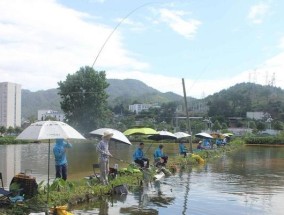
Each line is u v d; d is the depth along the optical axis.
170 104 120.81
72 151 43.69
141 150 20.19
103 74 87.75
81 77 86.19
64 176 14.15
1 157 34.12
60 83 87.56
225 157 34.56
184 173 22.11
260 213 12.05
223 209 12.52
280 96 145.00
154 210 12.12
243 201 13.81
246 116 126.31
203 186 17.12
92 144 64.12
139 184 16.67
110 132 15.04
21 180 11.59
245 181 18.83
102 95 87.06
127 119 98.25
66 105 87.06
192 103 139.88
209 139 41.25
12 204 10.89
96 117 86.50
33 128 10.77
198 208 12.56
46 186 12.80
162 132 26.52
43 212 10.62
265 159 32.41
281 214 11.97
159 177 19.52
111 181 15.25
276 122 102.94
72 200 12.48
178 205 12.96
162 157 22.81
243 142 60.19
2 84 135.00
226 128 95.56
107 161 14.93
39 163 27.84
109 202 13.10
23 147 54.53
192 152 32.69
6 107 134.62
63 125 11.20
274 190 16.19
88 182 14.57
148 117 109.19
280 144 61.28
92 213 11.52
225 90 148.88
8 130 111.62
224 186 17.17
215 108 133.62
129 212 11.76
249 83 157.25
